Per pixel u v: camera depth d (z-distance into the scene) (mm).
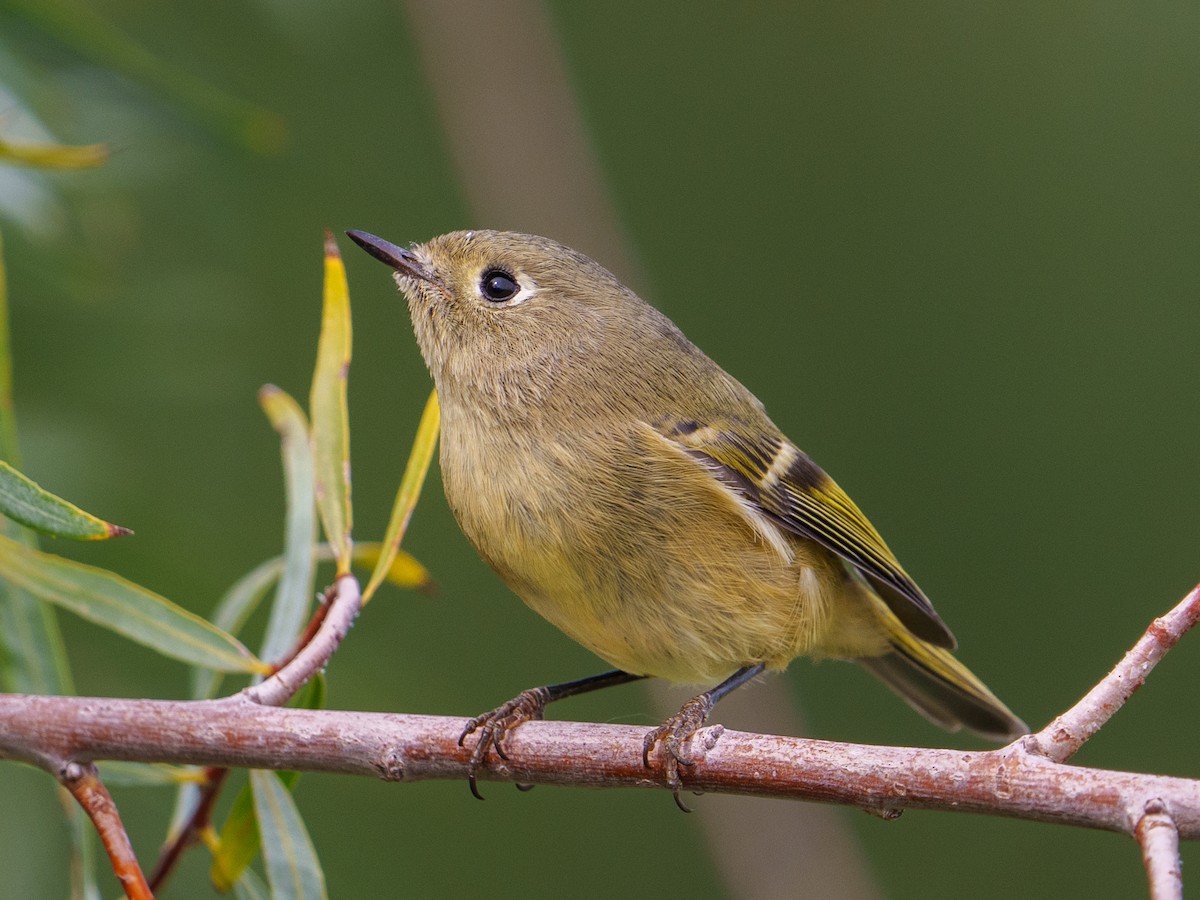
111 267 7227
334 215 10508
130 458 7945
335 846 8484
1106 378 11023
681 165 11617
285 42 9773
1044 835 10391
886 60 11586
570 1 11742
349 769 4965
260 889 5504
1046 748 4496
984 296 11242
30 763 4793
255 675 5832
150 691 7168
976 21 11414
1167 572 10664
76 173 6984
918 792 4551
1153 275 11047
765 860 9422
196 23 9484
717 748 4852
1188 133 10906
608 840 10133
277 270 10328
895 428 11133
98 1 8539
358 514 10172
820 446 11086
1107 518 10805
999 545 10859
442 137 10539
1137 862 10188
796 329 11273
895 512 10953
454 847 9172
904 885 10227
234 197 7930
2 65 6398
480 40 10375
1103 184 11109
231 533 8133
